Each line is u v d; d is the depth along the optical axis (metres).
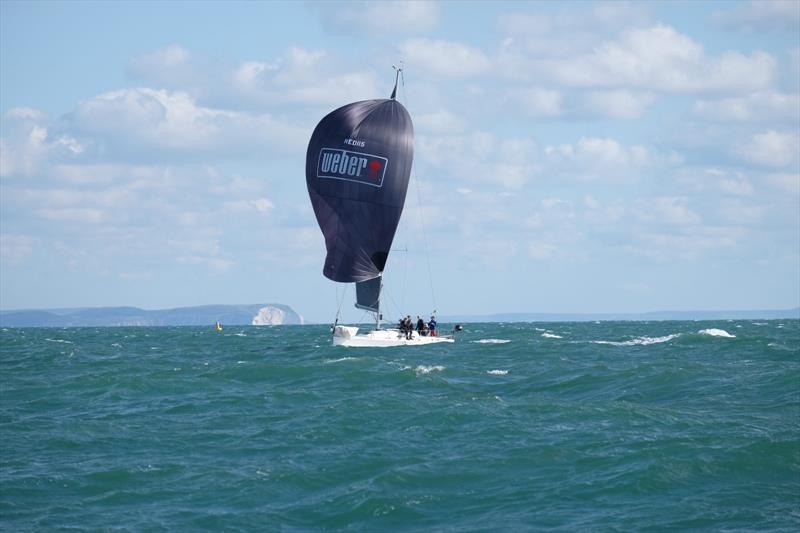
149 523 38.41
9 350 158.38
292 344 160.38
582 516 38.19
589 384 79.81
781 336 170.12
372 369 92.06
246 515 39.47
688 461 45.66
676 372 82.19
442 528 37.41
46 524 38.31
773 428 54.91
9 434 57.81
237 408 68.25
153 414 66.25
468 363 104.56
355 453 50.38
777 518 37.34
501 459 48.00
